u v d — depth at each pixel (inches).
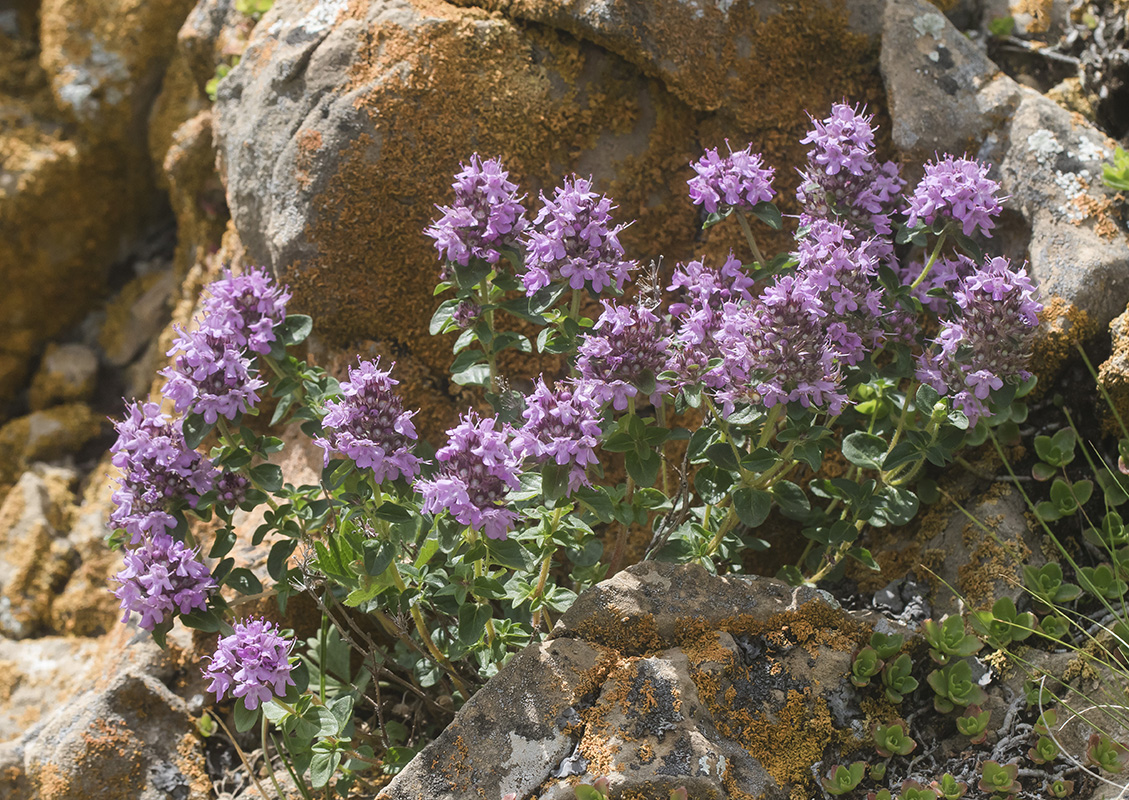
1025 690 121.0
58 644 179.8
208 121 202.2
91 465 216.7
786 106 153.3
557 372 153.8
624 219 154.6
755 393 110.7
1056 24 164.9
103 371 232.7
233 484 123.1
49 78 233.0
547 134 152.9
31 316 236.1
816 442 132.6
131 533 119.2
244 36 196.4
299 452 161.3
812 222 128.4
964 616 128.8
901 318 127.3
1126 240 137.3
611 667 110.0
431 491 102.3
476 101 151.6
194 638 148.5
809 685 115.5
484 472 102.0
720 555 129.5
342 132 151.6
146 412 121.0
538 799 102.7
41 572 191.3
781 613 118.8
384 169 151.4
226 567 122.6
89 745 137.6
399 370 156.2
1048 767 116.0
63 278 237.9
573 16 149.5
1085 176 141.5
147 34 230.5
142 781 137.7
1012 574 130.3
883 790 111.7
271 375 166.2
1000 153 146.5
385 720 140.0
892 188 128.3
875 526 138.3
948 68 150.9
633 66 153.7
